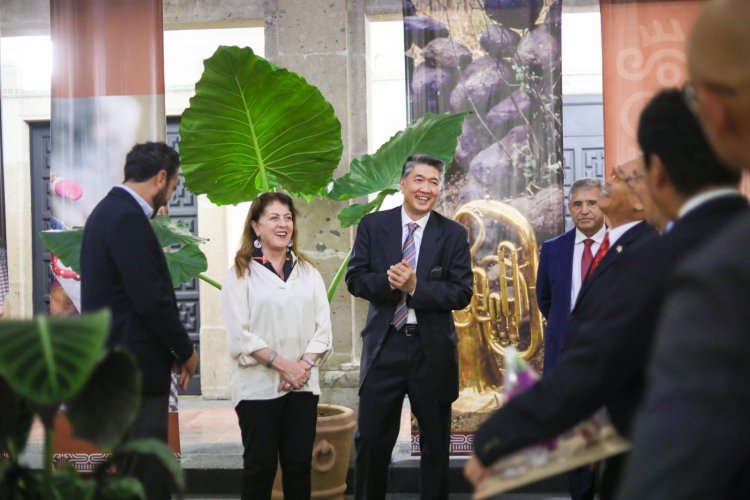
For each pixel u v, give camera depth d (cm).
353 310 620
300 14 612
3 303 616
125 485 209
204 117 507
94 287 355
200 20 639
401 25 828
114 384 201
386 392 441
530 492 546
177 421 548
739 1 108
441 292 432
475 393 562
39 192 828
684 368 96
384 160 559
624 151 548
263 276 436
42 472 215
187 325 831
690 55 114
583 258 455
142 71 566
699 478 93
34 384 168
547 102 559
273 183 536
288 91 502
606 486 210
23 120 823
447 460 445
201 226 818
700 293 98
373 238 456
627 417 185
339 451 506
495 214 562
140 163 365
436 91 565
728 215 168
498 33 561
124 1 566
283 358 425
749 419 93
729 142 113
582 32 817
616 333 180
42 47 819
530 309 559
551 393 180
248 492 424
